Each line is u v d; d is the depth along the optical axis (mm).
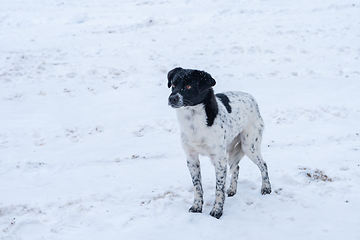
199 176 4676
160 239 3896
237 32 16766
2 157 6609
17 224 4168
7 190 5293
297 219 4367
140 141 7570
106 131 8078
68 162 6520
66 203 4844
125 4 23109
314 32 16125
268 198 4988
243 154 5285
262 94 10234
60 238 3961
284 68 12344
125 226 4199
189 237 3938
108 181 5707
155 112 9133
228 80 11336
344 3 20281
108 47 15039
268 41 15289
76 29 18109
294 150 6828
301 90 10453
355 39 14891
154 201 4914
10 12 21016
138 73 12039
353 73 11648
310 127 7992
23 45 15289
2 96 10016
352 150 6656
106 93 10555
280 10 19953
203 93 4270
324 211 4551
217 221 4328
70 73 11828
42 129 8008
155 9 21516
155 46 15055
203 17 19375
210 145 4445
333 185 5301
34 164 6359
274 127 8125
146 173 6031
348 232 4004
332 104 9117
